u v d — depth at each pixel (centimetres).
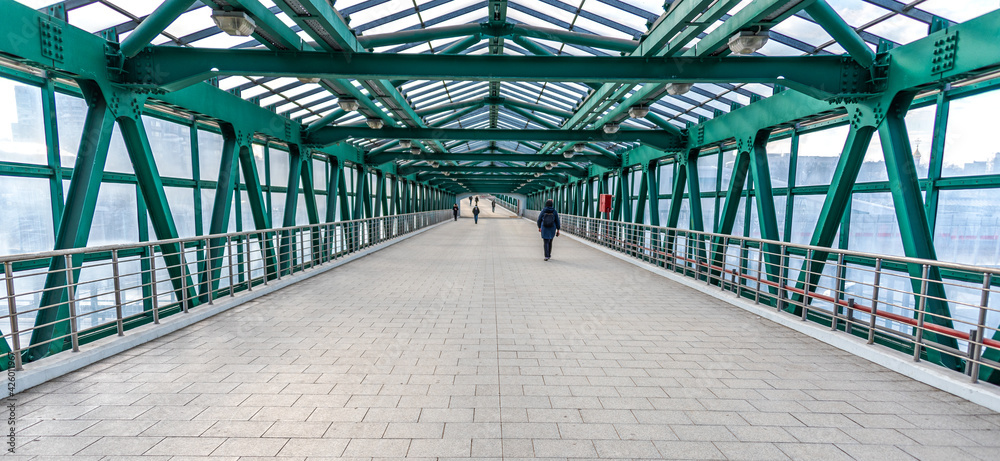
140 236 712
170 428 267
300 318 525
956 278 559
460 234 2158
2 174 505
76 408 291
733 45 473
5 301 530
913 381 351
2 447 244
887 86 525
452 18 737
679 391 328
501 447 250
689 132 1094
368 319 522
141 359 382
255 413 287
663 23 519
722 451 251
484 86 1229
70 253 360
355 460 236
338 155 1376
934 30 486
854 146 572
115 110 533
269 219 1047
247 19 442
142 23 493
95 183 515
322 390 322
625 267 998
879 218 680
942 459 246
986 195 525
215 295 822
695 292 703
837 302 453
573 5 676
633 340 450
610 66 592
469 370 364
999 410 299
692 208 1085
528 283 778
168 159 756
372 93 822
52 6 474
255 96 879
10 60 442
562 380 346
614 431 270
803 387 338
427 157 1669
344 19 583
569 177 2658
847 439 265
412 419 280
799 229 827
